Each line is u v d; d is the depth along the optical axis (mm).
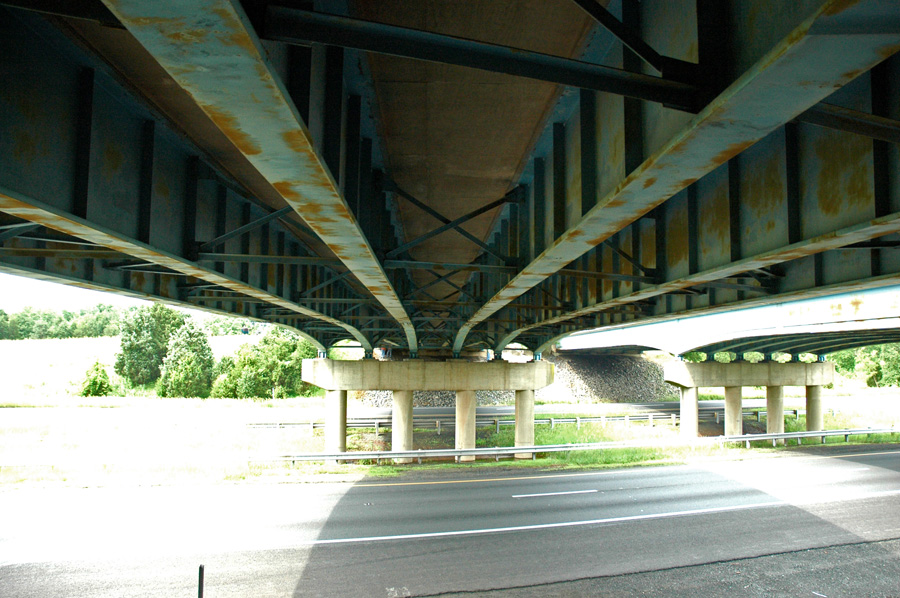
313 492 20422
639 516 17250
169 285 16031
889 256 9984
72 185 7340
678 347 43969
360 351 90000
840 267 11211
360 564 13086
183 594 11430
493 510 17906
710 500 19359
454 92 8742
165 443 35500
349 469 25328
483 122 9859
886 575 12930
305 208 7184
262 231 15672
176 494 19703
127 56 6996
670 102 4695
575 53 7801
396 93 8812
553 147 10680
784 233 8969
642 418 52781
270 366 71188
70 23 6184
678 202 12539
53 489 20234
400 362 35094
